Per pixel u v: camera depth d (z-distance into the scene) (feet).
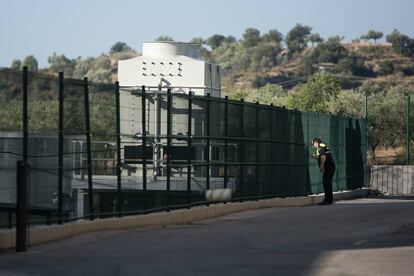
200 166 182.70
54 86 140.67
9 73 133.49
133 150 177.99
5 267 107.34
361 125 298.35
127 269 105.70
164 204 171.63
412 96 441.68
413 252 118.73
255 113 206.80
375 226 157.69
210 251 122.93
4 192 167.02
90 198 149.89
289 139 228.63
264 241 134.82
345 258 113.39
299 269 105.29
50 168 147.33
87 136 148.25
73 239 138.10
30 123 140.36
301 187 236.02
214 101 187.93
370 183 315.99
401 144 428.56
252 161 205.36
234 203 195.83
